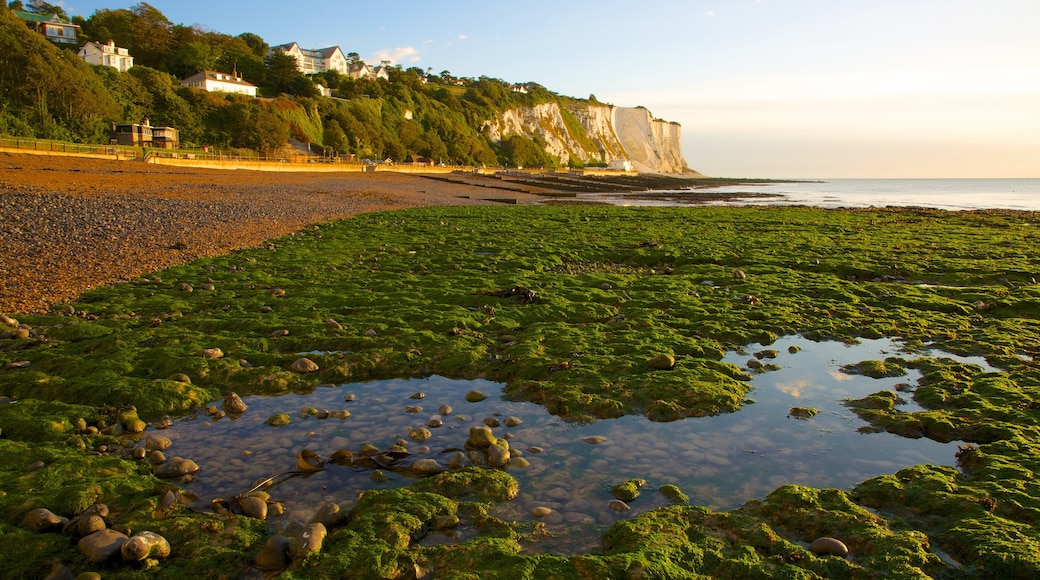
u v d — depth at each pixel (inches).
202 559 177.3
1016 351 404.5
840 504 208.8
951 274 670.5
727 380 340.5
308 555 176.1
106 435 266.4
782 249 842.8
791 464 251.3
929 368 365.4
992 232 1095.6
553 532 197.5
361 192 1876.2
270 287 553.0
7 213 791.1
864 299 549.3
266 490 224.1
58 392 307.6
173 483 228.4
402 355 378.9
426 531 197.3
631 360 367.9
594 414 300.7
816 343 430.6
